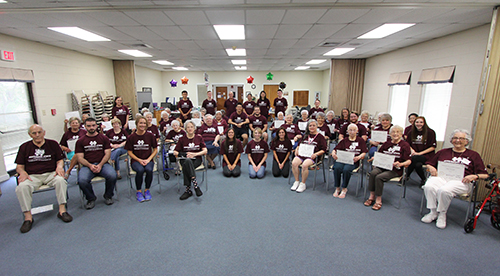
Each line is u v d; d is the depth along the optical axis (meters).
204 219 2.82
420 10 3.24
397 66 6.29
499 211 2.59
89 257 2.17
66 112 5.84
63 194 2.83
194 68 11.27
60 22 3.70
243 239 2.43
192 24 3.93
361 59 8.04
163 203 3.26
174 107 10.47
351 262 2.09
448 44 4.58
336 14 3.45
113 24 3.86
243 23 3.90
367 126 5.20
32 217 2.84
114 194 3.58
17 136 4.73
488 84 3.06
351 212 3.01
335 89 8.30
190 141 3.74
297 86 12.69
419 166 3.69
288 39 5.09
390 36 4.77
